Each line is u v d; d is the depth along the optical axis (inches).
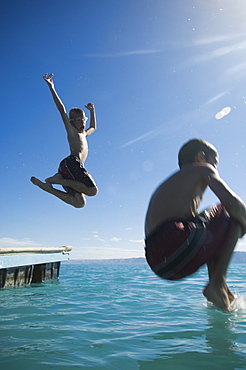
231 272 490.9
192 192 88.3
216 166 97.4
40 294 239.8
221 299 89.7
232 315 122.4
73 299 206.2
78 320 135.6
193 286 274.2
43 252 365.1
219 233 86.6
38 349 91.7
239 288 236.8
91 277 433.1
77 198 146.3
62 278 425.4
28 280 343.3
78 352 88.7
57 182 145.9
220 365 76.1
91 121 169.2
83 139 154.6
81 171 145.9
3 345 96.3
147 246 90.2
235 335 100.9
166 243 84.3
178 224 84.7
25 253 328.8
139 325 124.0
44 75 152.9
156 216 88.5
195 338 100.1
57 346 95.0
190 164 94.1
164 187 91.4
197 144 95.7
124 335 108.0
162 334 108.1
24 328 119.7
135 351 89.3
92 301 194.9
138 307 169.2
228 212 85.2
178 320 130.0
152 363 78.4
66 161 147.2
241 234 87.7
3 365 77.9
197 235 83.0
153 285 292.8
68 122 152.8
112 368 75.1
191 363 77.9
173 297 207.2
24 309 166.4
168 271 86.2
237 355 83.1
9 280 307.9
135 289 260.7
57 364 78.4
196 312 147.5
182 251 82.9
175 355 84.3
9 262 300.8
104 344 97.0
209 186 87.6
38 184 144.9
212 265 91.0
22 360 81.6
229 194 84.6
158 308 164.1
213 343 94.1
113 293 234.7
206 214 90.0
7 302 195.5
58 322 131.3
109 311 158.1
